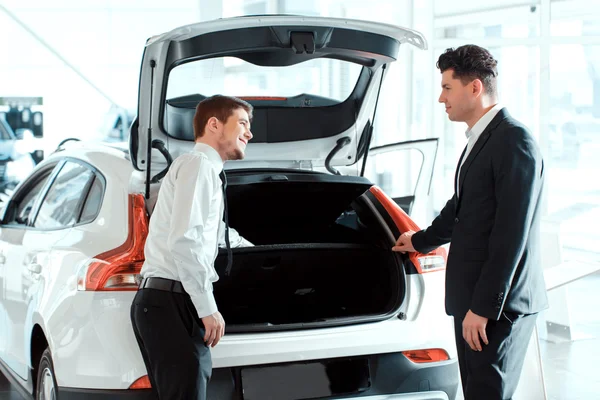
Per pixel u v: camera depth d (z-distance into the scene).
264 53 2.70
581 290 7.00
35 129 11.48
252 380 2.49
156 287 2.30
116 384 2.37
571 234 6.95
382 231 3.01
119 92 11.96
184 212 2.23
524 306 2.38
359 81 3.08
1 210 3.83
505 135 2.33
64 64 11.79
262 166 3.22
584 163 6.92
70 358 2.49
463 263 2.43
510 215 2.28
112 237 2.61
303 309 3.28
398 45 2.85
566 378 4.21
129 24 11.87
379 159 8.97
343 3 9.10
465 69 2.41
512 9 7.00
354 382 2.61
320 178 2.79
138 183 2.74
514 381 2.45
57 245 2.91
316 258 3.06
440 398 2.70
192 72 2.77
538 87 6.90
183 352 2.28
